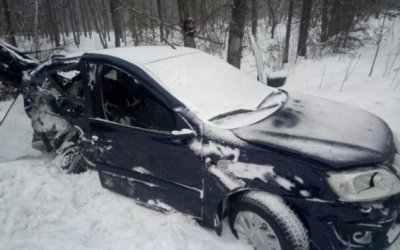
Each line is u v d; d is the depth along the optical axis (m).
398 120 4.81
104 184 3.07
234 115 2.59
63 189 3.36
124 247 2.46
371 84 6.93
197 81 2.82
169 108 2.48
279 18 23.25
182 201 2.55
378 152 2.17
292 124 2.47
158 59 2.90
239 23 7.57
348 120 2.61
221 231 2.50
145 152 2.64
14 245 2.58
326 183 2.02
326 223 2.05
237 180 2.24
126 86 2.96
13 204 3.15
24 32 10.83
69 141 3.76
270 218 2.16
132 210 2.92
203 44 10.16
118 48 3.27
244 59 12.91
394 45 11.72
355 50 11.92
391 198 2.06
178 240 2.46
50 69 3.72
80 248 2.50
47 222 2.87
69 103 3.56
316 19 14.34
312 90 7.09
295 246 2.09
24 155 4.34
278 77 3.83
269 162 2.16
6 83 4.78
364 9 13.52
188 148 2.37
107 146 2.90
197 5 9.20
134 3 9.87
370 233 2.04
